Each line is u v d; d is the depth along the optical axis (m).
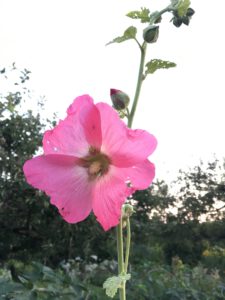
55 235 2.24
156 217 4.37
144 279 1.10
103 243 2.27
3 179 2.15
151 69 0.31
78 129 0.29
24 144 2.27
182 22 0.33
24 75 2.41
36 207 2.18
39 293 0.67
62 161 0.29
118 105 0.29
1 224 2.26
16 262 2.29
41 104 2.44
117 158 0.28
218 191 4.79
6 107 2.28
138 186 0.28
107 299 0.87
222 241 4.65
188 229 4.64
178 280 1.26
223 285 1.30
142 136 0.28
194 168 4.86
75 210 0.29
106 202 0.29
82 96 0.29
